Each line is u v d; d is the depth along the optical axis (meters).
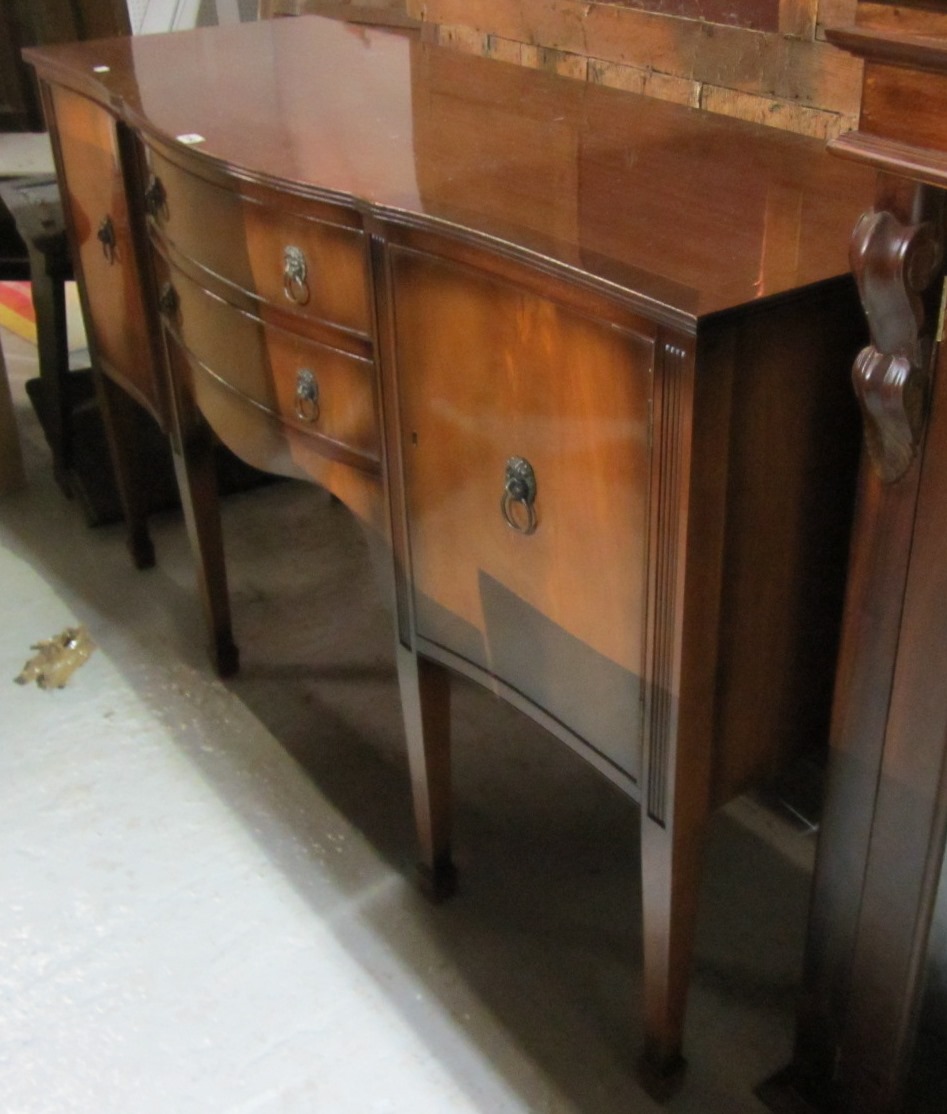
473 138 1.20
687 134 1.21
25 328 2.88
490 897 1.38
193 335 1.38
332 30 1.76
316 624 1.86
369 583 1.95
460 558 1.11
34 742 1.64
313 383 1.20
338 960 1.31
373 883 1.41
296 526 2.12
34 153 2.89
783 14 1.24
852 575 0.90
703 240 0.91
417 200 1.00
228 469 2.16
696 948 1.31
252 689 1.73
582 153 1.14
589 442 0.91
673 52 1.39
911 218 0.74
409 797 1.53
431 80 1.46
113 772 1.59
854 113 1.20
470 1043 1.21
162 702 1.71
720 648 0.93
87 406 2.17
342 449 1.20
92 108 1.49
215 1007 1.26
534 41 1.58
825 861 1.02
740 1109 1.14
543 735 1.62
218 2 2.70
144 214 1.47
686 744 0.95
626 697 0.98
